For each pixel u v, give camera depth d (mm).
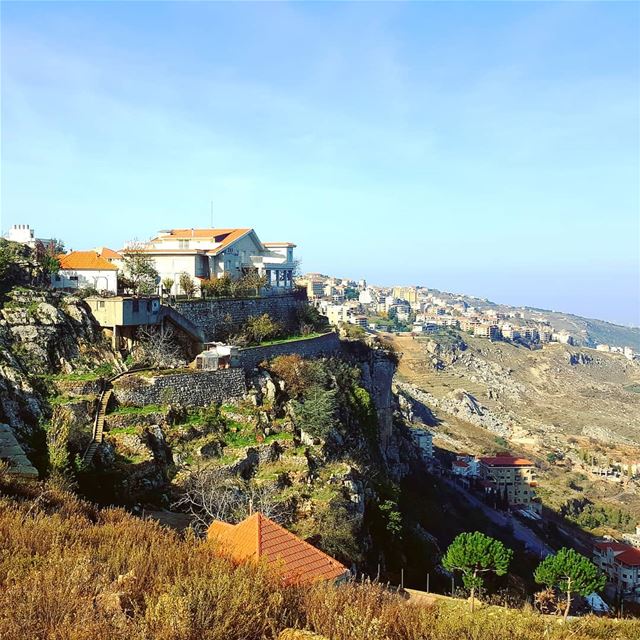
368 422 64688
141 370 48656
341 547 39344
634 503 158125
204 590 13047
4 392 38656
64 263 58219
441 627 14656
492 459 141000
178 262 68312
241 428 47031
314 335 69625
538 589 58719
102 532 20062
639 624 21781
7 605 11898
